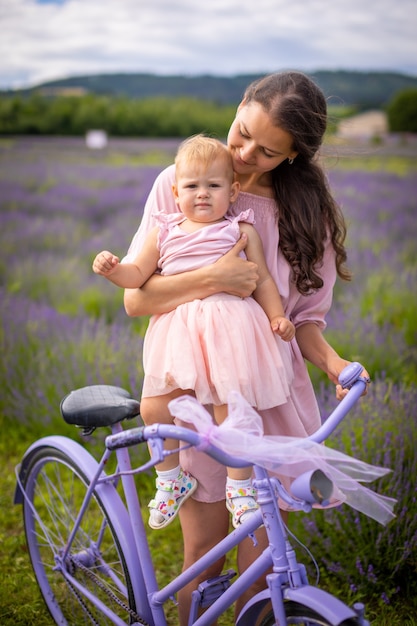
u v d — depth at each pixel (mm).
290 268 2055
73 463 2172
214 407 1884
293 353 2098
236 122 1901
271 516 1638
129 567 1990
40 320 5012
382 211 8062
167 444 1943
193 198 1886
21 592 2738
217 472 2021
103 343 4344
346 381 1749
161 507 1954
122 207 8859
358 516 2803
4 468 3832
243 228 1962
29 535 2516
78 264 6828
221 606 1784
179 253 1888
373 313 5355
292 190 2018
